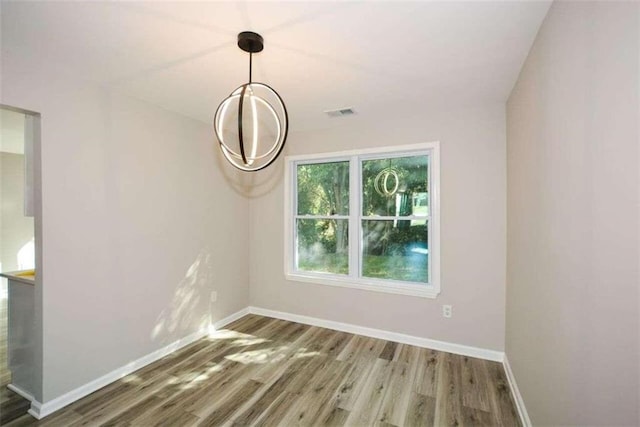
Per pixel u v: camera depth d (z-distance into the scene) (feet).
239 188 12.07
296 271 12.03
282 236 12.00
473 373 7.91
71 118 6.68
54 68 6.35
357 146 10.56
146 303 8.43
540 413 5.15
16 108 5.80
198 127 10.15
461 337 9.04
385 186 10.48
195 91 7.73
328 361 8.56
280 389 7.22
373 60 6.16
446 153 9.20
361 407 6.57
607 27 3.01
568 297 3.99
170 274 9.16
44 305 6.28
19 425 5.98
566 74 4.01
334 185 11.40
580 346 3.66
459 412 6.40
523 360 6.34
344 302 10.84
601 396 3.18
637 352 2.62
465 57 6.02
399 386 7.34
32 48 5.74
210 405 6.63
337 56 6.00
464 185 8.96
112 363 7.55
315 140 11.30
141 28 5.07
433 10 4.59
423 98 8.25
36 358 6.34
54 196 6.39
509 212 7.97
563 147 4.13
